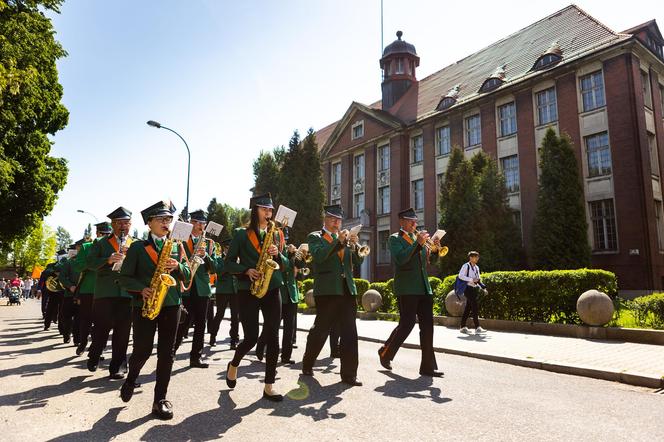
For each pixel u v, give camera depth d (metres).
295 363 7.27
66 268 9.70
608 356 7.41
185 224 4.57
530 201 25.66
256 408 4.61
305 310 18.16
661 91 24.69
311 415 4.37
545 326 10.56
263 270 4.91
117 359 6.11
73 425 4.07
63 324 10.06
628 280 20.95
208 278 7.36
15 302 33.94
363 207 38.22
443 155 31.56
